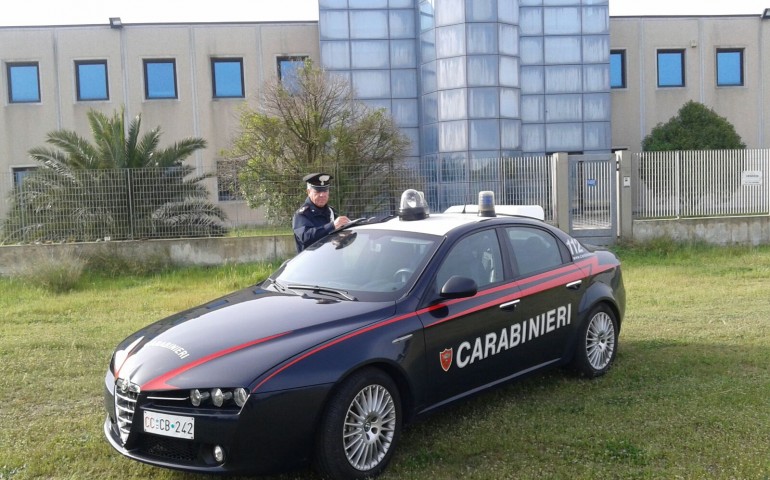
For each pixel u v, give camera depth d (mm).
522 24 26938
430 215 5574
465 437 4441
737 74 29328
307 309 4270
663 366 5875
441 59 25484
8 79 26656
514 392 5316
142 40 26797
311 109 17266
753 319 7656
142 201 13695
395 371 4113
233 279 11992
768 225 14992
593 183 14852
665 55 29109
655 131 26469
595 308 5664
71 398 5508
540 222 5594
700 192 15023
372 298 4402
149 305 9852
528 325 5027
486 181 14648
